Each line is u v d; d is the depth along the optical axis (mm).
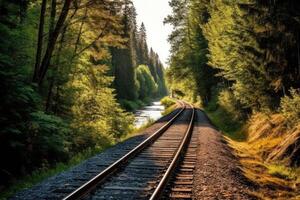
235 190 9523
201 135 20047
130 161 12406
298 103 15031
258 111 22250
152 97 149000
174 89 98438
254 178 12195
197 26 50719
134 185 9227
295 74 16781
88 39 22719
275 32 16812
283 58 16938
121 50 80125
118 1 20141
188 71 58125
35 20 18609
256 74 18906
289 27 16109
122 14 21219
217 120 33469
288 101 15523
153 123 29906
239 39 19859
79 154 15406
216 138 19469
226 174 11195
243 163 14594
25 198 8273
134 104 80562
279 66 17109
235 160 14609
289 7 15984
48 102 18828
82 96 23672
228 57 23016
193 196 8523
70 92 20797
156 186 9133
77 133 19422
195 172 10914
